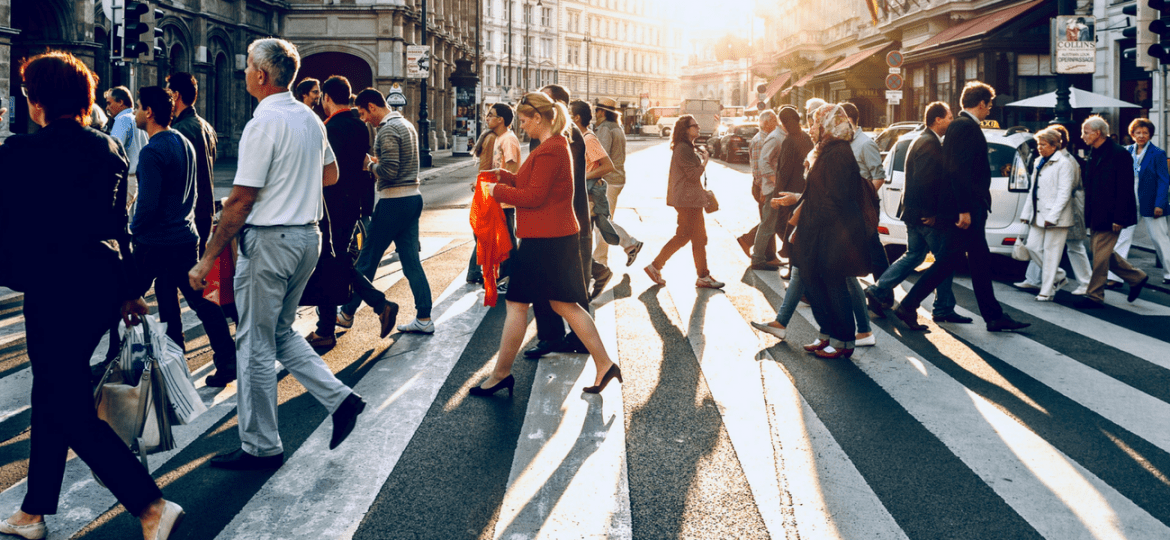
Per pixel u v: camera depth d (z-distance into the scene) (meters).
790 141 9.12
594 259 8.86
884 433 4.68
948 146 6.89
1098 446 4.51
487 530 3.51
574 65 107.19
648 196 21.09
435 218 15.74
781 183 9.22
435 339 6.78
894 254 11.42
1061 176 8.25
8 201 3.23
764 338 6.88
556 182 5.14
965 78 28.48
